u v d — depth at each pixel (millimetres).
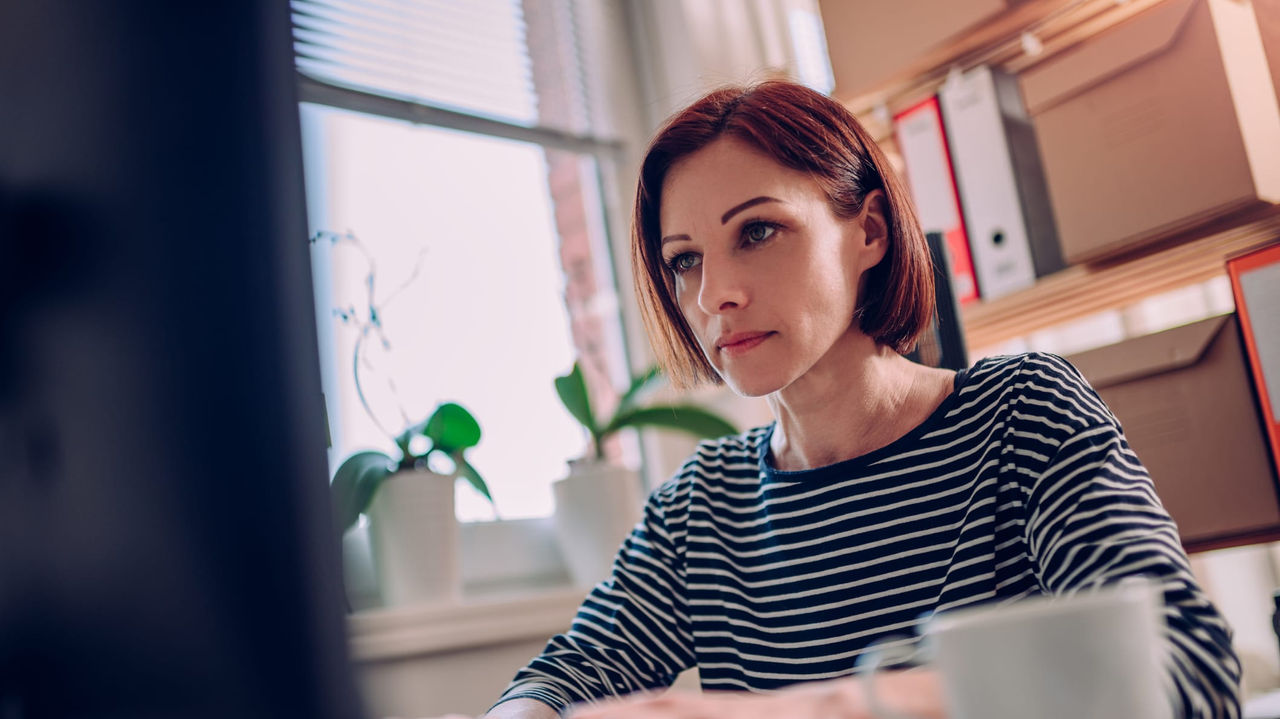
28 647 385
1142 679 311
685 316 759
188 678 404
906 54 1521
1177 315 1725
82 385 403
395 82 1789
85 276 407
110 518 400
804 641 804
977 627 317
